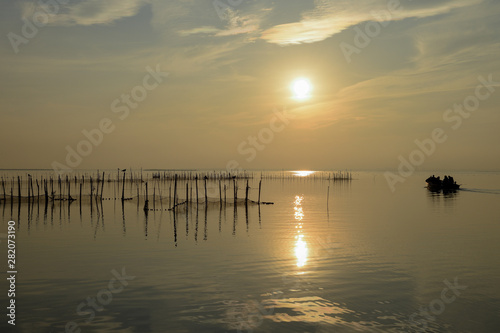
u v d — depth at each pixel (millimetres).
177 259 30375
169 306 20562
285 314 19594
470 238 38469
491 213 58719
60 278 25359
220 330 17891
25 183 146875
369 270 27062
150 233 42781
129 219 54594
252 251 33188
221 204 71688
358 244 35906
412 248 33938
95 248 34656
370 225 47562
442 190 112125
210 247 34938
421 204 73625
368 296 21984
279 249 33906
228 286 23688
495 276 25609
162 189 120938
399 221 50750
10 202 76875
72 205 73500
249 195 101312
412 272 26547
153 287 23516
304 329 17984
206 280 24844
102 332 17734
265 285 23891
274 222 50969
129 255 31844
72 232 43438
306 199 87312
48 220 53344
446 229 44031
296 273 26375
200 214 60219
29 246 35688
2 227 47062
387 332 17719
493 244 35531
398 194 100562
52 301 21297
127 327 18234
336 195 99625
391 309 20203
